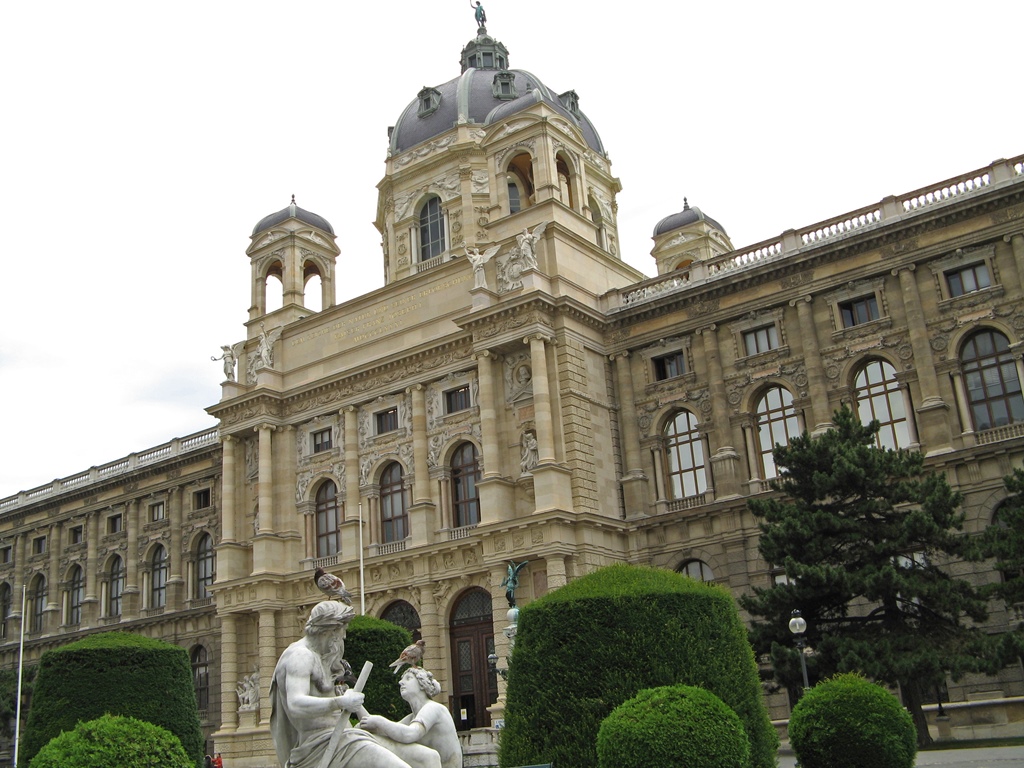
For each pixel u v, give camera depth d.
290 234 77.25
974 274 51.53
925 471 49.41
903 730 26.33
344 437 67.19
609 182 81.69
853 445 42.97
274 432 70.50
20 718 74.81
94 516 91.00
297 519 68.62
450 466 62.66
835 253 55.16
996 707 44.47
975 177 52.34
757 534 54.06
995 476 47.97
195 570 82.62
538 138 65.19
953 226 52.03
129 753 18.59
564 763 23.89
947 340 51.25
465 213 76.00
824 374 54.66
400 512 64.56
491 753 36.78
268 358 71.50
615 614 24.86
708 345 58.69
